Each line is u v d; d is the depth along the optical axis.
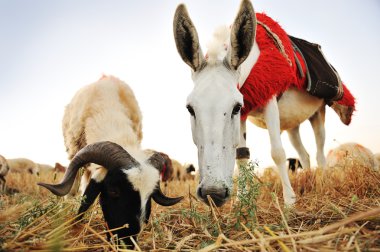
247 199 1.14
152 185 1.12
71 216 1.13
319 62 1.87
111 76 1.81
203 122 1.07
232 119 1.14
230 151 1.11
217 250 0.86
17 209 0.95
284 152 1.47
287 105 1.75
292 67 1.57
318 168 1.91
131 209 1.09
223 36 1.39
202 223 1.17
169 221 1.29
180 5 1.16
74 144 1.63
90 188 1.15
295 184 1.84
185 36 1.20
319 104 1.94
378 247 0.77
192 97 1.12
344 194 1.47
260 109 1.51
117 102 1.59
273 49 1.52
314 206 1.29
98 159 1.13
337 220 1.08
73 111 1.67
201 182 1.04
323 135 2.13
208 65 1.21
